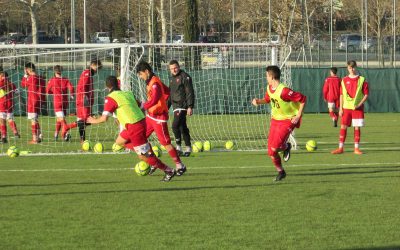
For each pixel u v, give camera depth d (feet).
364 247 31.35
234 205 40.52
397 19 199.93
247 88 110.52
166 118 50.29
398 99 122.42
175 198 42.75
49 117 101.45
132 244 31.91
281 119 47.62
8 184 47.83
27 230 34.60
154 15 169.48
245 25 199.72
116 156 63.57
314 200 41.96
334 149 69.21
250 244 31.89
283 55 72.69
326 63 161.48
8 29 199.82
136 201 41.75
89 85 74.18
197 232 34.12
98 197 43.04
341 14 211.41
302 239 32.73
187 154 63.93
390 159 60.95
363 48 151.43
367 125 97.55
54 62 122.42
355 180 49.29
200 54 110.83
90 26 218.38
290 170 54.24
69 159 61.52
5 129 76.59
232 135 85.51
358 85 64.08
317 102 121.49
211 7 220.84
